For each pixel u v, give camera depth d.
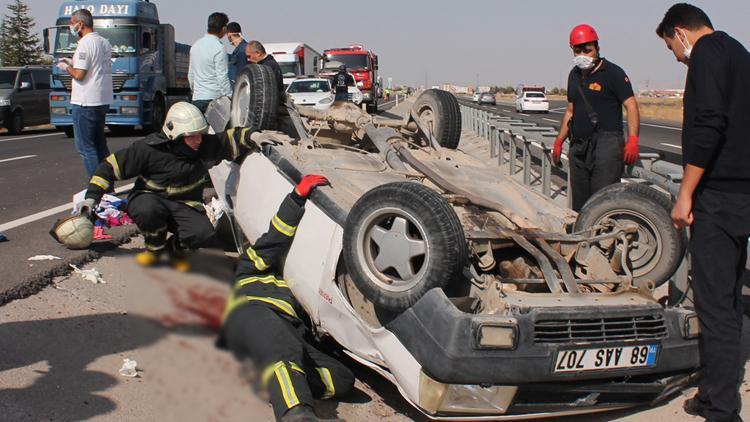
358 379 4.83
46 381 4.33
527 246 4.45
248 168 5.76
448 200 4.95
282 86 6.49
